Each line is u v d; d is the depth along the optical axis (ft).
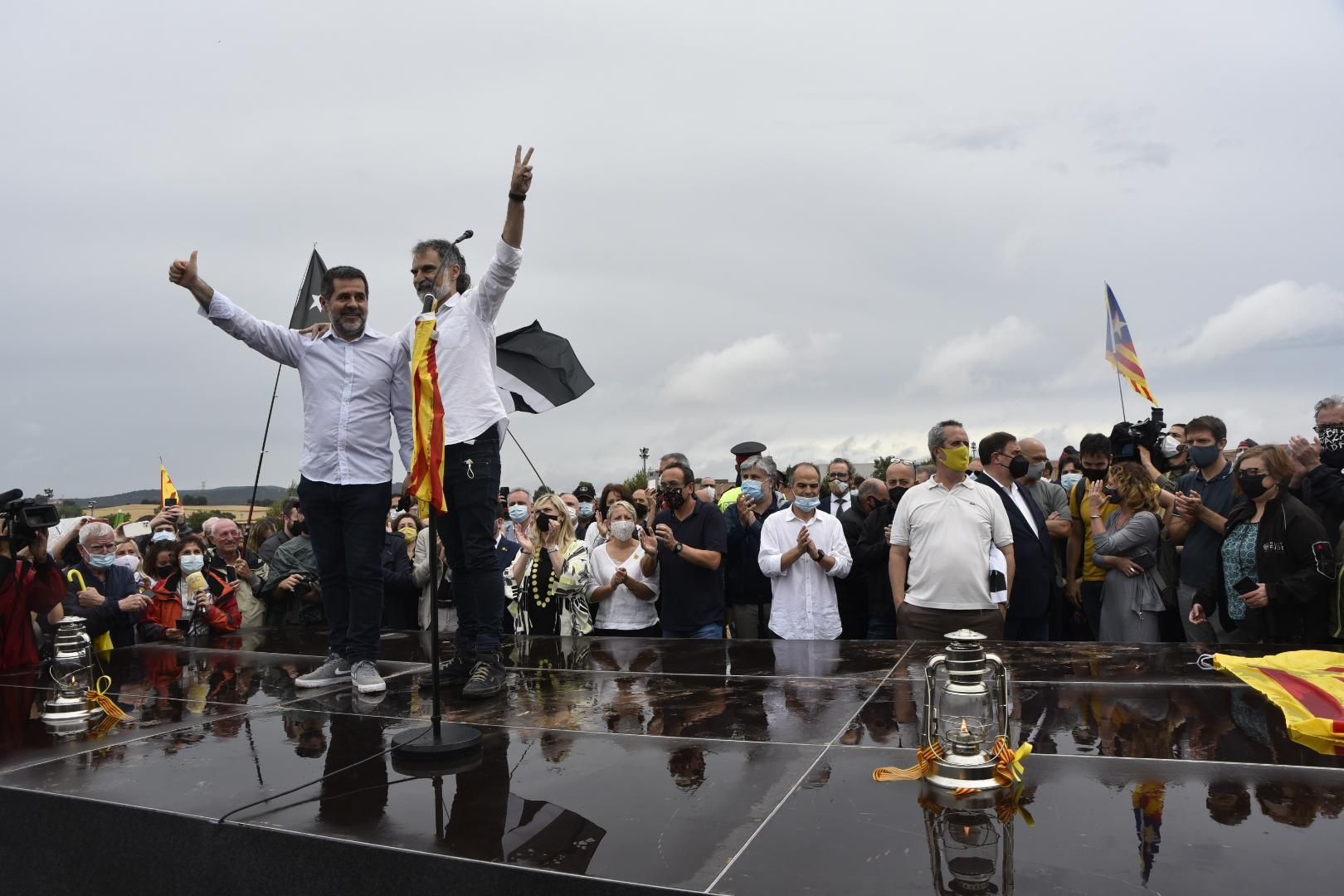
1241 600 18.60
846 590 26.04
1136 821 8.89
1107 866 7.93
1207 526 20.68
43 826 10.89
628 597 23.79
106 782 11.32
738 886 7.86
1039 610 21.34
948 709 10.21
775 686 15.40
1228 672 14.98
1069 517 25.12
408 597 26.55
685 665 17.46
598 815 9.65
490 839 9.12
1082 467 24.58
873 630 24.89
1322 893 7.36
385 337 16.16
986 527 19.63
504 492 32.14
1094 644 18.30
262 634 23.77
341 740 12.85
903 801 9.68
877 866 8.13
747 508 25.80
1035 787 9.89
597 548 24.39
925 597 19.69
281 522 31.65
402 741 12.11
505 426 15.70
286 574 26.16
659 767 11.12
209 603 23.47
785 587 22.97
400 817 9.78
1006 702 10.32
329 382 15.84
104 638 21.48
